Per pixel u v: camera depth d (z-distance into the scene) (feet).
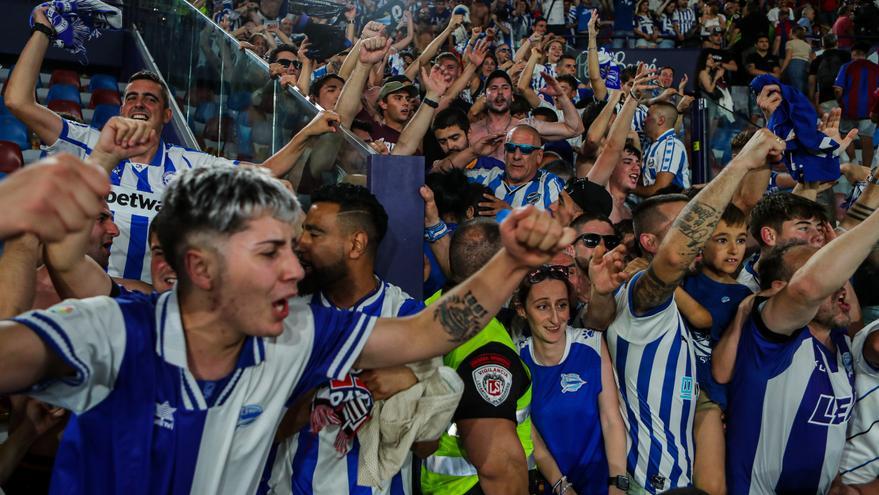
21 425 6.90
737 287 9.22
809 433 8.01
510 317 8.92
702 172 19.47
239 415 4.89
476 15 28.48
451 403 6.22
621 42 33.17
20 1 23.82
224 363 4.83
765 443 8.14
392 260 8.62
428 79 12.54
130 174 10.64
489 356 6.95
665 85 26.43
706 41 33.53
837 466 8.24
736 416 8.30
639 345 8.18
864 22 34.27
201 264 4.56
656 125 18.53
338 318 5.36
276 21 25.64
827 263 7.14
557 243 4.73
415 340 5.31
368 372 6.12
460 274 7.89
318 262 6.82
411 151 12.51
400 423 6.15
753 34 32.07
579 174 16.76
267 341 4.99
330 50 23.29
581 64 25.58
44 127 10.52
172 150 11.09
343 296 6.95
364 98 16.96
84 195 3.46
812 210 9.60
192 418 4.70
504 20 30.83
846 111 28.12
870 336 8.10
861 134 27.63
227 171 4.61
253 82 13.60
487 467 6.64
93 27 10.66
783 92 10.58
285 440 6.37
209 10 26.09
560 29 32.60
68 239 5.30
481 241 7.82
